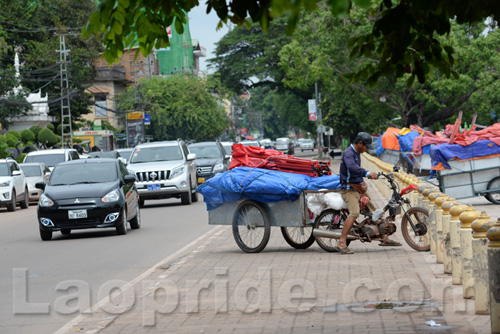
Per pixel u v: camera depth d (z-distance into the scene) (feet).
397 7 19.66
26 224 76.95
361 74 22.06
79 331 25.63
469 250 27.91
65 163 64.44
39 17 247.09
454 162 70.03
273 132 615.57
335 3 12.47
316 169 44.27
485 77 159.94
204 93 332.80
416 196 50.98
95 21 18.60
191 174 93.86
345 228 42.06
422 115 178.19
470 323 24.04
